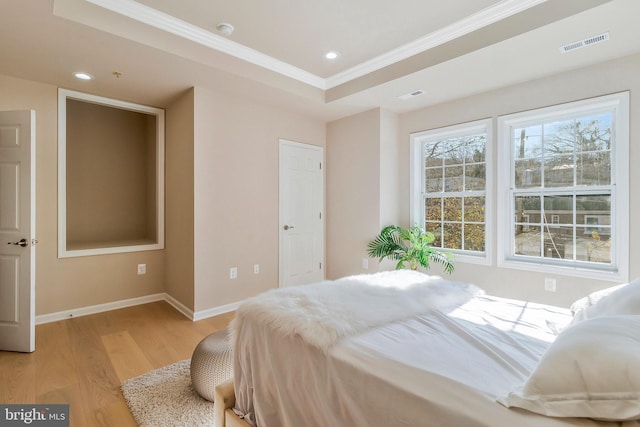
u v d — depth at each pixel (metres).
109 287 3.56
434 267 3.86
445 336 1.25
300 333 1.22
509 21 2.35
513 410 0.79
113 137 4.59
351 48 2.99
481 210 3.54
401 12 2.44
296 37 2.80
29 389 2.03
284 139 4.05
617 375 0.70
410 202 4.05
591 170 2.87
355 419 1.00
